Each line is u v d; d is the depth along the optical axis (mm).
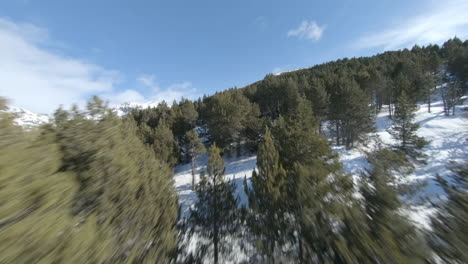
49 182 3119
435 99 45719
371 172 6340
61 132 4340
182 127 40406
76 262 2865
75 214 3600
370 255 4109
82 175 4207
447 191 4109
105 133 5055
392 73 53250
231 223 9773
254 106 37875
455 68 46312
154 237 5535
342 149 27031
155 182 6332
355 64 66562
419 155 19156
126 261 4180
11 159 2771
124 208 4738
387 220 4309
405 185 6707
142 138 25844
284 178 8914
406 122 21391
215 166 10586
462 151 19844
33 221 2635
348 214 4969
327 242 5422
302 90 40062
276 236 8203
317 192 6465
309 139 12414
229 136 32094
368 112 28500
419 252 3654
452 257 3506
